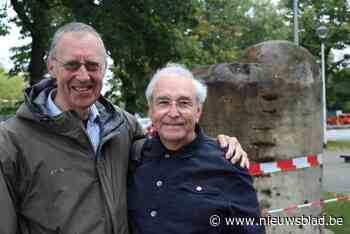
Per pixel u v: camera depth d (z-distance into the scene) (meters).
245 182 2.94
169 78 2.99
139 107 20.45
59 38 2.87
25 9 16.02
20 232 2.76
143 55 16.20
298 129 5.33
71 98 2.85
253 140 5.24
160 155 3.02
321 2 30.89
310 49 30.95
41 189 2.72
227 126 5.30
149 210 2.93
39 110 2.75
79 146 2.79
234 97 5.27
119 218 2.87
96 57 2.85
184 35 18.42
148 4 14.80
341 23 30.72
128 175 3.09
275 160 5.27
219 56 26.41
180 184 2.91
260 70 5.25
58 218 2.70
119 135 3.05
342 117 44.19
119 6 14.55
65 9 16.52
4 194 2.64
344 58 33.31
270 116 5.24
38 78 16.56
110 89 21.39
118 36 14.23
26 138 2.74
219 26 32.56
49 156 2.73
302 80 5.32
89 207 2.77
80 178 2.76
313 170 5.50
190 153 2.97
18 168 2.72
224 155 2.99
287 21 33.38
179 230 2.83
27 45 19.75
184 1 15.23
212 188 2.88
